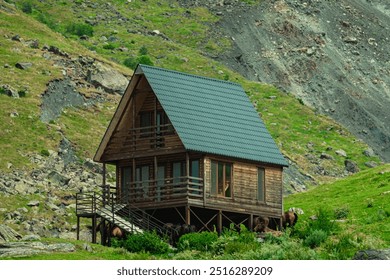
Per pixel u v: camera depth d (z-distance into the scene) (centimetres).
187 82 15088
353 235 13312
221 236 13388
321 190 17988
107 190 15038
